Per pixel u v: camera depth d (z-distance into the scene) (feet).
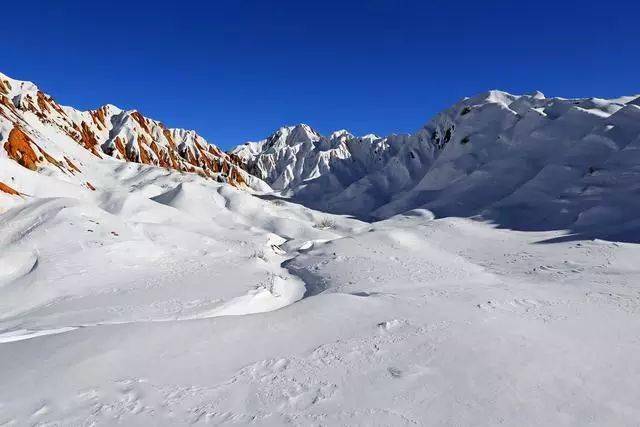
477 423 28.37
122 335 40.68
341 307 53.62
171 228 118.73
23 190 134.21
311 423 28.35
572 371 36.01
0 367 34.73
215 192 204.13
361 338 43.75
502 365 37.14
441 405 30.68
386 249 118.62
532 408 30.22
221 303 66.28
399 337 44.06
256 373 35.68
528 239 135.03
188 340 41.09
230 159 546.67
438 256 113.60
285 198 379.76
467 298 61.26
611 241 113.50
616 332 46.03
